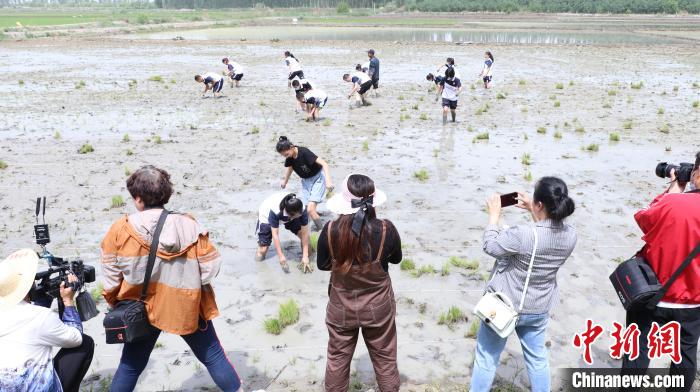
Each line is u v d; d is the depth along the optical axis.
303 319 5.38
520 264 3.38
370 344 3.68
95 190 9.05
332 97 17.89
